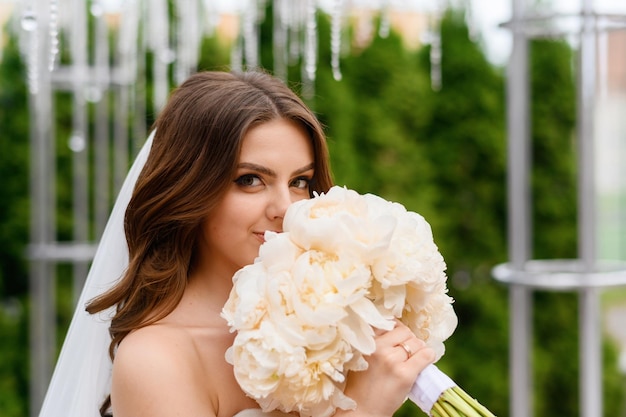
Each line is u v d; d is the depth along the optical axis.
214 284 1.67
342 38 5.12
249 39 3.57
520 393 3.28
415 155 5.51
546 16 3.07
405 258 1.41
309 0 2.73
